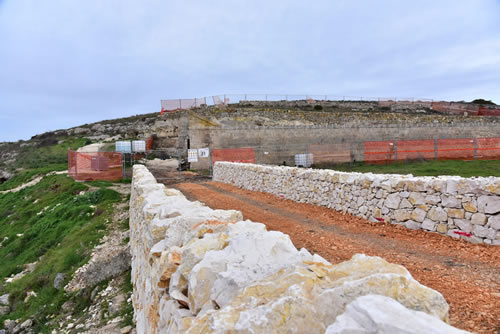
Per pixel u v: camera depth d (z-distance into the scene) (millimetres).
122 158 25578
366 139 34406
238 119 37125
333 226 7707
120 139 47781
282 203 11438
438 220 6328
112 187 21453
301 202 11242
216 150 27109
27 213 22281
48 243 15078
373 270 1778
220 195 14219
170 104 42438
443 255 5211
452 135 35531
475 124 36031
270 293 1782
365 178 8227
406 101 56000
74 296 9828
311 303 1571
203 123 31547
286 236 2750
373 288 1543
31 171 36875
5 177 40219
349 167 24156
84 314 8789
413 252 5445
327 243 6207
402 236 6492
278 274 2004
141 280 5688
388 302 1303
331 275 1851
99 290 9773
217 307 2133
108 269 10398
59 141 55656
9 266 14922
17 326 9383
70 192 21531
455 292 3754
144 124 59094
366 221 7941
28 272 13359
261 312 1589
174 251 3209
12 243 17734
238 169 17391
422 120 43938
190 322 2148
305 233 7098
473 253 5211
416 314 1246
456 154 25922
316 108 51750
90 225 14438
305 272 1820
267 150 31969
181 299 2570
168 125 40375
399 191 7188
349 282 1599
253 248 2547
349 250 5699
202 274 2400
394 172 17594
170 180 21906
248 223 3322
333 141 33875
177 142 39219
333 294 1562
